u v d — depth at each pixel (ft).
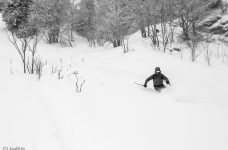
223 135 8.07
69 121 9.06
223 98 14.78
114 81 18.12
